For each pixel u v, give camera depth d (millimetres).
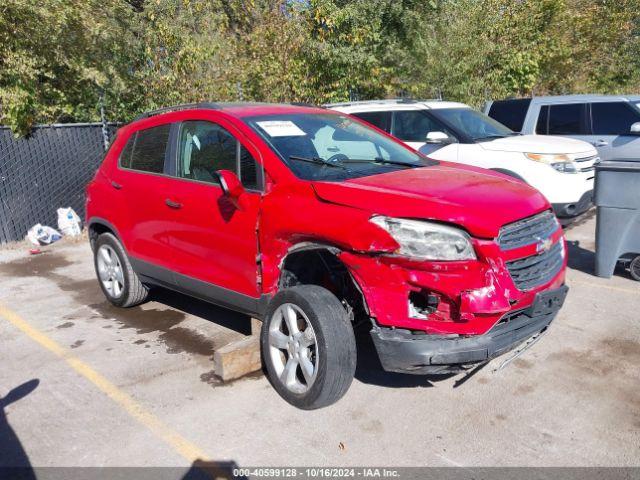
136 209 5270
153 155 5238
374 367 4508
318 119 4930
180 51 9977
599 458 3342
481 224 3393
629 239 6281
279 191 4035
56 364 4715
